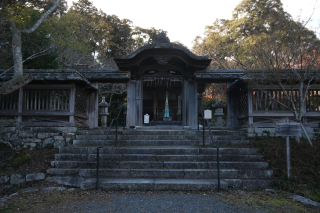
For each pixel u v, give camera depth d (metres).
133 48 25.11
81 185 5.13
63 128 7.77
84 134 8.00
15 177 5.50
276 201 4.43
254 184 5.32
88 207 4.12
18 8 8.80
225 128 9.73
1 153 6.85
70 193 4.92
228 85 10.01
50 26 13.52
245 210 4.00
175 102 15.75
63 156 6.35
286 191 5.00
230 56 24.05
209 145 7.15
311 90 8.04
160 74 10.16
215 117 19.97
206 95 27.44
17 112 7.86
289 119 5.71
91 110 9.86
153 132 7.98
